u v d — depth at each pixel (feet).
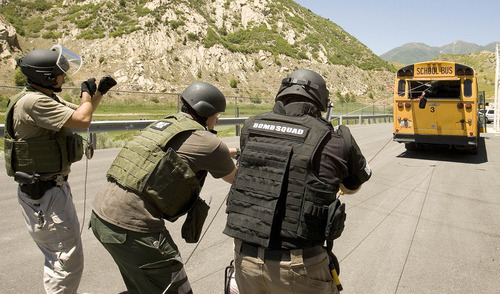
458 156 45.93
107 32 217.56
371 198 25.70
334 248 17.21
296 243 7.50
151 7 237.66
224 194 25.22
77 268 10.67
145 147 8.77
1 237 16.79
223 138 59.11
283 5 319.27
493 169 37.65
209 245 16.88
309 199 7.52
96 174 29.68
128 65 195.83
